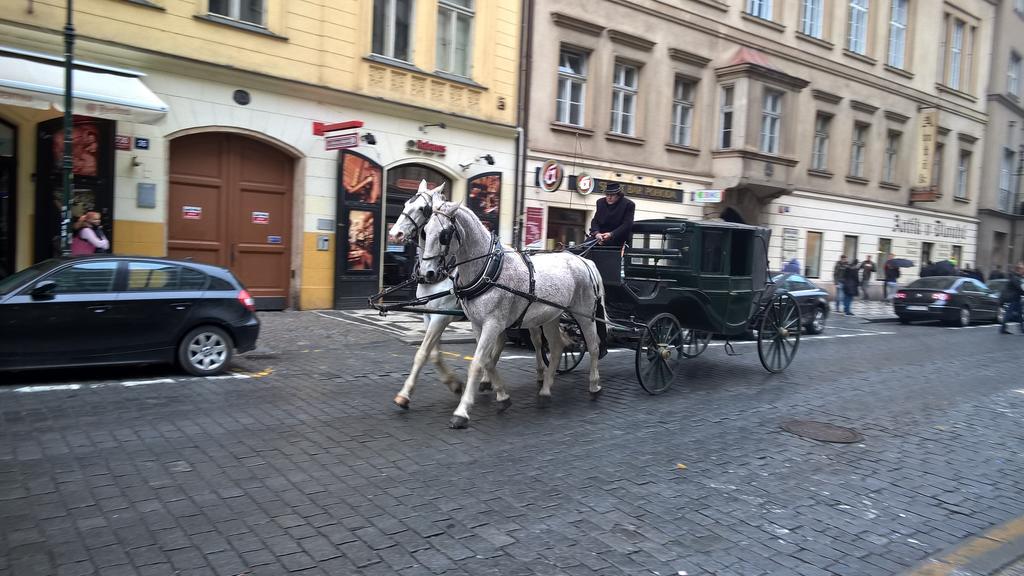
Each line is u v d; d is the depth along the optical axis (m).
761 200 22.94
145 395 7.24
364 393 7.84
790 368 10.87
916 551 4.28
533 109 17.52
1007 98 34.84
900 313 20.22
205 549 3.84
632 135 19.92
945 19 30.59
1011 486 5.60
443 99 15.85
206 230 13.09
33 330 7.25
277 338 11.16
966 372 11.23
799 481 5.50
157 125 11.93
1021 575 4.05
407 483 5.04
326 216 14.33
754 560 4.05
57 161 10.96
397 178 15.55
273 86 13.25
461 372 9.32
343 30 14.12
